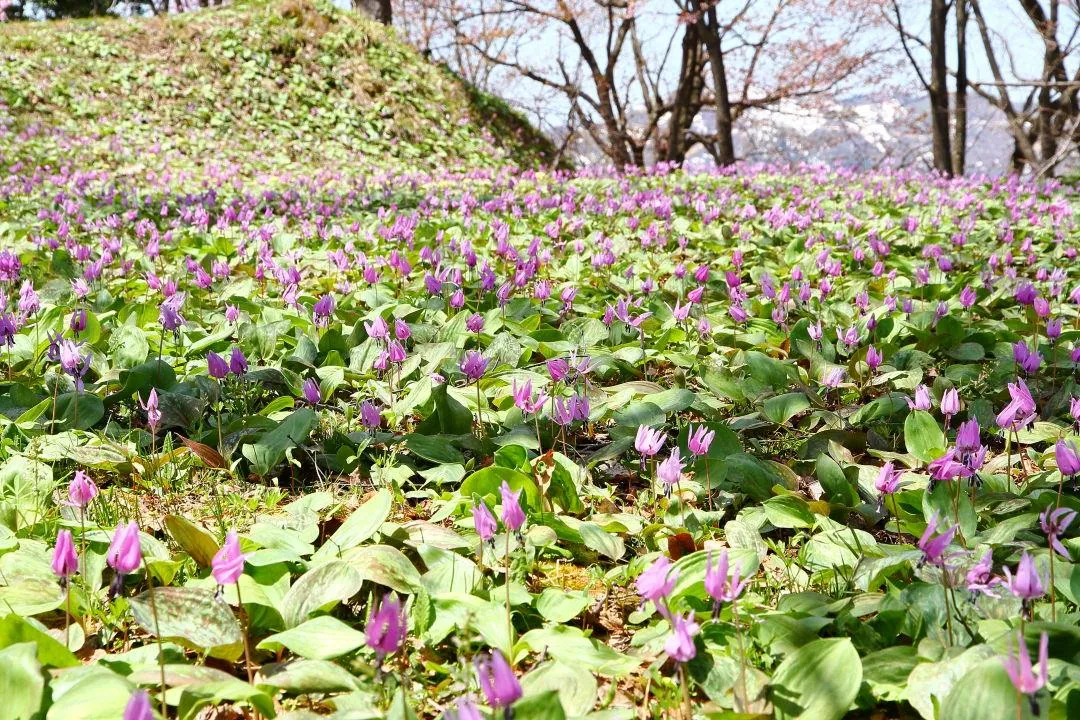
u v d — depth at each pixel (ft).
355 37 81.46
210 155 63.41
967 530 9.08
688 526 10.07
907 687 6.41
